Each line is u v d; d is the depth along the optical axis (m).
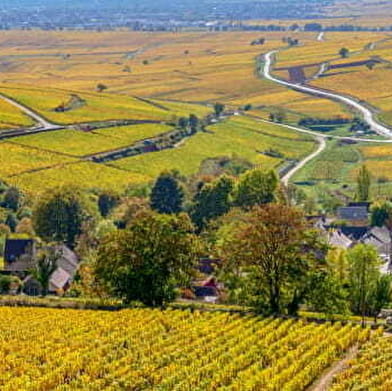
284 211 189.12
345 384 125.88
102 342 151.00
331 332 160.38
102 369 135.12
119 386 126.88
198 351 143.75
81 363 137.38
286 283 188.88
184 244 196.62
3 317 175.38
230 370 133.00
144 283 193.38
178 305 193.00
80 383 128.75
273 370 133.00
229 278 193.12
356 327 164.12
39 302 195.38
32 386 127.06
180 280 197.25
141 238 195.62
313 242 191.75
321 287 187.12
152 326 163.12
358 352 146.12
